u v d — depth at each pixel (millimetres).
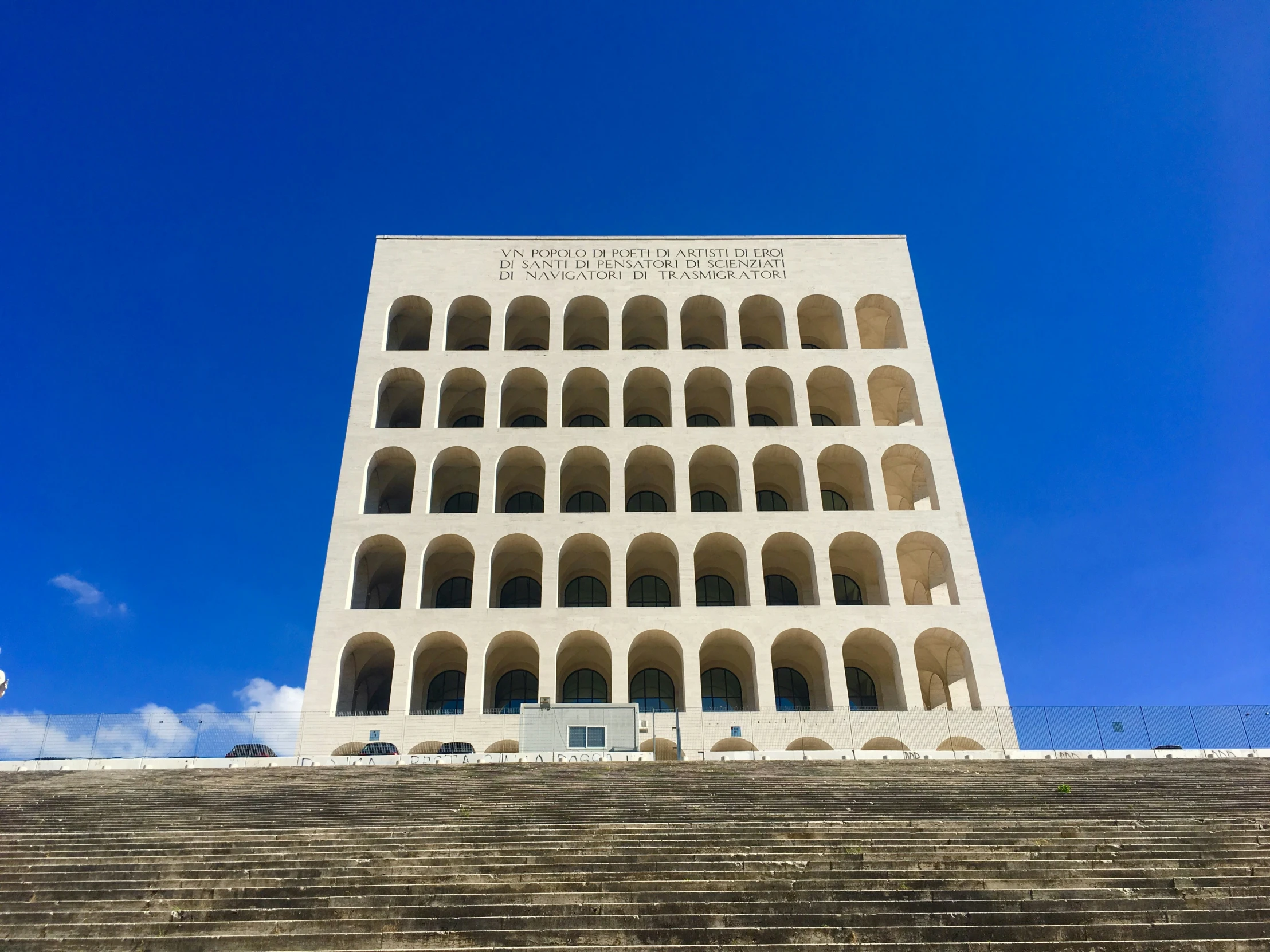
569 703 40000
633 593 48250
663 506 50844
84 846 15781
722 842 15391
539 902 12297
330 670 39812
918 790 20891
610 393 47062
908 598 51406
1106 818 17328
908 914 11719
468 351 48906
